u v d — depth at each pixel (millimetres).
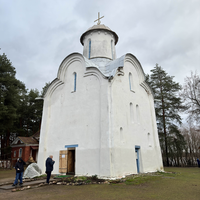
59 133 15148
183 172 17047
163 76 32375
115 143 11984
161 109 30484
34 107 40656
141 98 17219
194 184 10133
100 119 12727
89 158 12539
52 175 13539
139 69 17781
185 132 41531
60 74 16797
